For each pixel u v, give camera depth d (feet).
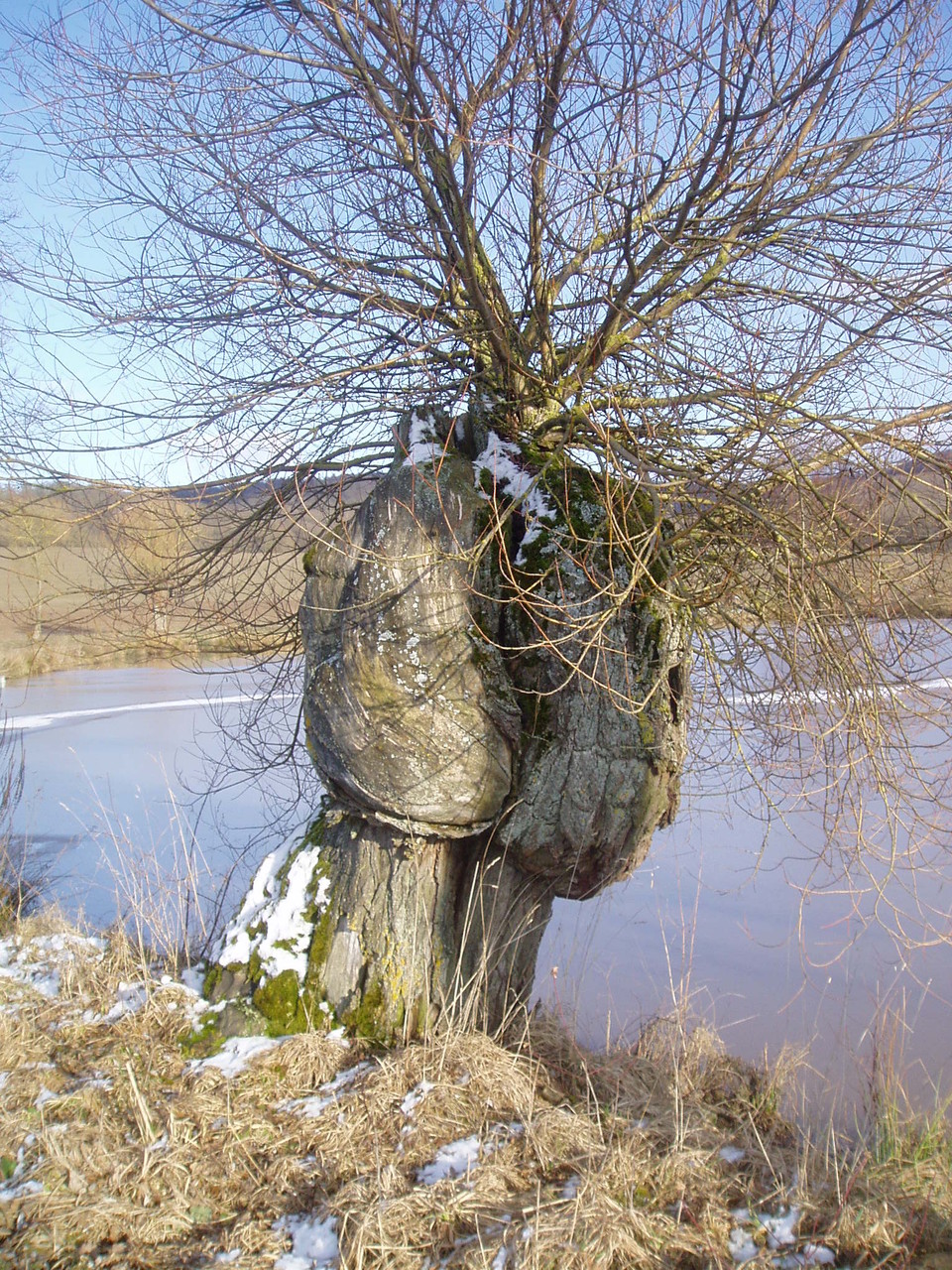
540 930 13.12
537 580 11.02
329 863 12.68
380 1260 8.02
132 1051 11.60
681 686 12.50
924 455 10.93
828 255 10.95
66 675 64.64
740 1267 8.00
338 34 10.88
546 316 12.32
